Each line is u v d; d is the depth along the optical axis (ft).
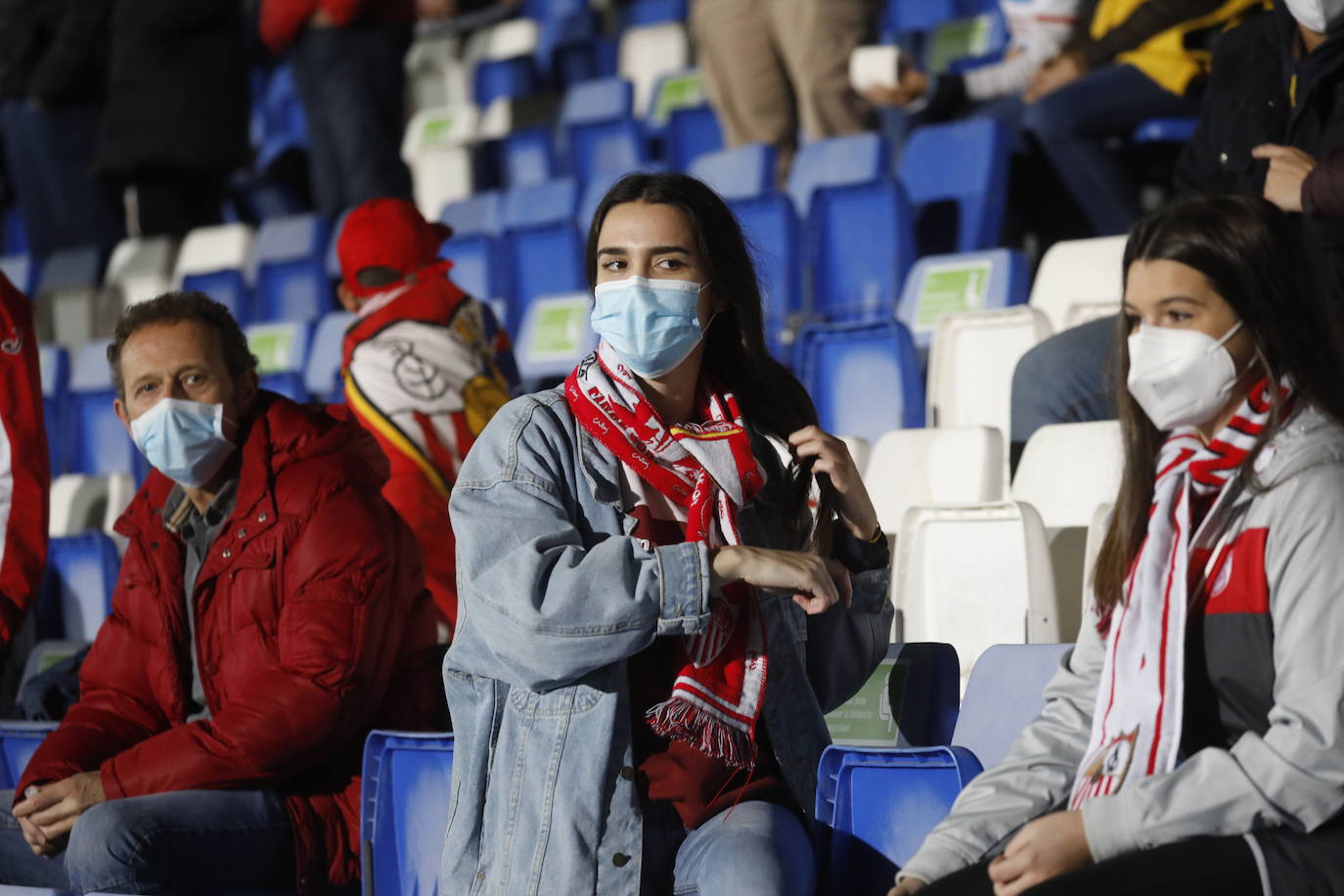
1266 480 24.40
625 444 29.43
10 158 104.42
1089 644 27.27
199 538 37.09
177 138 96.73
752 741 28.19
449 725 36.88
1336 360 24.85
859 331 56.13
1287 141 45.93
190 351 35.91
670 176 30.17
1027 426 48.55
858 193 68.54
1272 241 24.95
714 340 31.27
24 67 103.09
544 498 28.68
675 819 28.48
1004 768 26.58
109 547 56.24
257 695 34.17
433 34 140.56
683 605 27.02
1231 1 65.31
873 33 81.20
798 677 29.48
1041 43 68.39
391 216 52.54
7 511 40.68
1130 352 25.84
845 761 27.86
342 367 51.37
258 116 141.69
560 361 72.74
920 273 62.69
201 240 98.68
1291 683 23.53
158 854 32.14
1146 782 23.62
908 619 39.86
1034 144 73.05
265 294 92.89
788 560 27.40
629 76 118.62
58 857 34.99
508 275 84.12
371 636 34.81
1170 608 24.67
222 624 35.78
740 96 84.38
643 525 29.07
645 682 28.94
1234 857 22.90
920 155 71.92
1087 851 23.59
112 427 75.82
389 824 31.22
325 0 90.94
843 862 27.66
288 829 33.86
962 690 38.47
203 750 33.71
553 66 125.08
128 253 100.68
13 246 121.80
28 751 39.04
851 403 56.29
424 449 49.39
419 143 121.49
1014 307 54.24
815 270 69.31
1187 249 25.04
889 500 46.11
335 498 35.42
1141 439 26.45
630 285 29.19
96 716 36.78
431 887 30.68
